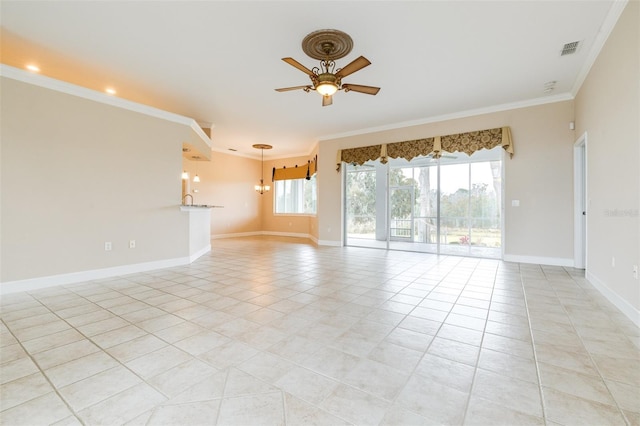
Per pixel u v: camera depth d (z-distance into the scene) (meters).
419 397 1.57
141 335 2.32
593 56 3.62
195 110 5.78
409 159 6.40
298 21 3.05
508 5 2.81
